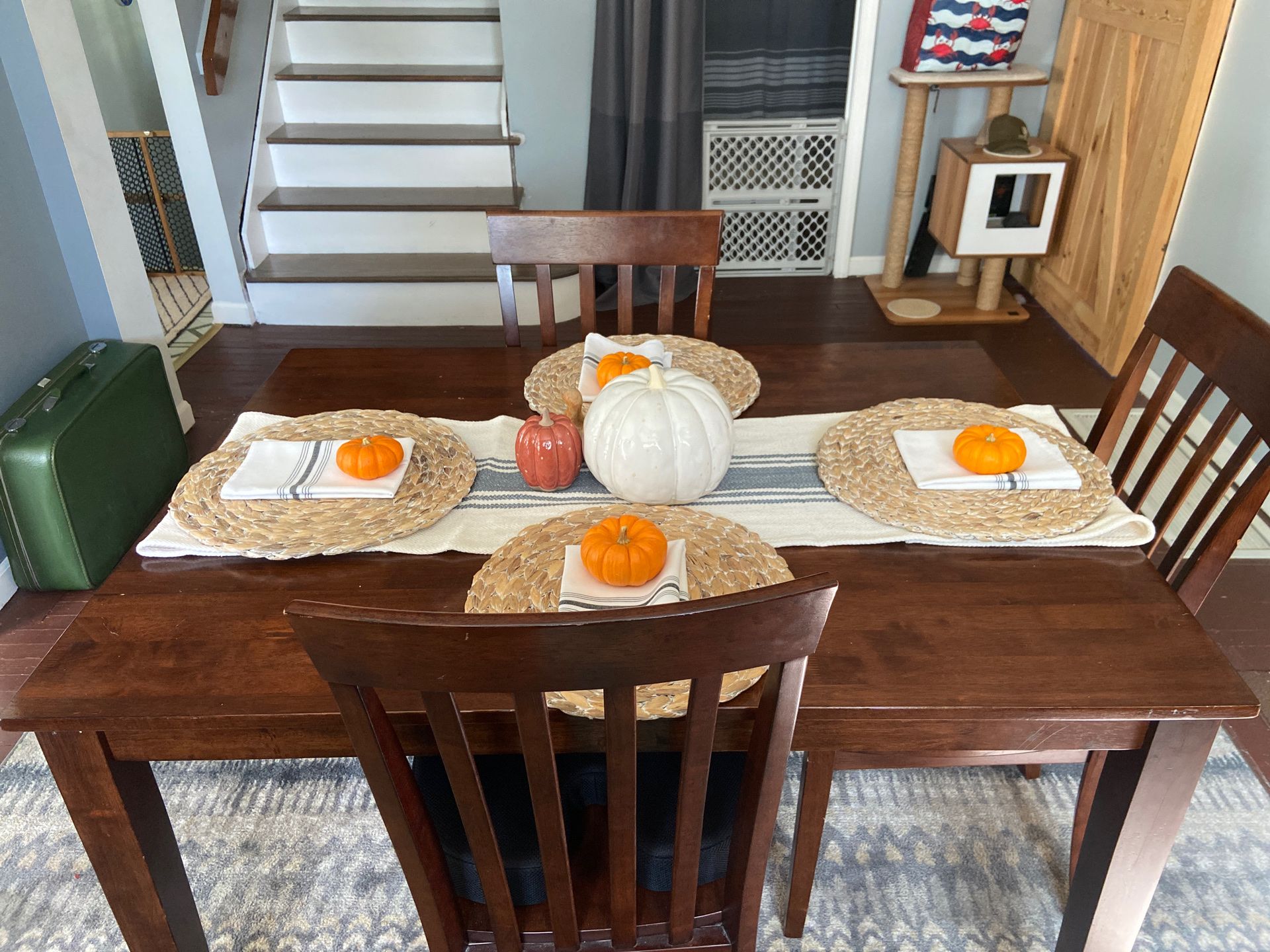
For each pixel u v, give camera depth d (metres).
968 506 1.32
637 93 3.50
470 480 1.40
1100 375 3.32
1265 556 2.43
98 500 2.32
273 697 1.03
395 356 1.80
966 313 3.76
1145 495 1.52
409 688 0.83
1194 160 2.86
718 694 0.86
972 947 1.56
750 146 3.98
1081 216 3.51
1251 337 1.31
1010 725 1.09
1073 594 1.17
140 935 1.30
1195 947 1.54
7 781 1.86
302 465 1.39
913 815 1.78
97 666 1.08
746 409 1.59
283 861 1.71
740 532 1.25
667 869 1.15
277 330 3.75
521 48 3.56
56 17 2.35
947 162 3.62
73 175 2.45
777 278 4.18
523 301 3.72
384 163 3.84
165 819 1.25
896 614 1.14
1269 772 1.85
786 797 1.82
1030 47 3.66
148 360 2.55
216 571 1.23
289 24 3.94
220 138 3.47
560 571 1.17
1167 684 1.03
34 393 2.32
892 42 3.66
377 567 1.24
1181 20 2.79
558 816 0.95
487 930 1.14
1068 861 1.70
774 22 3.83
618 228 1.81
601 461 1.33
